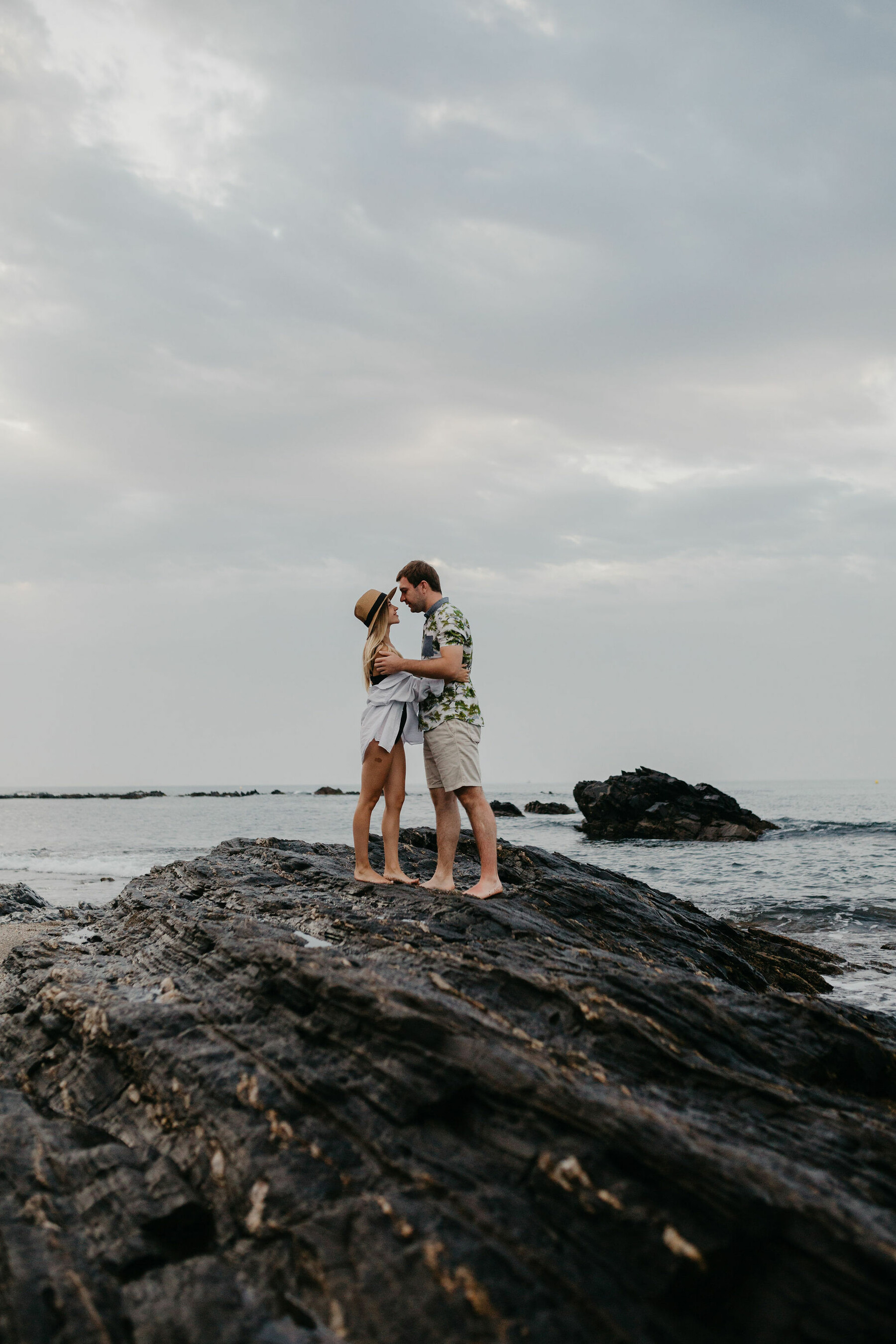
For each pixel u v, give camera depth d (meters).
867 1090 4.86
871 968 10.57
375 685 7.35
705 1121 3.81
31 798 140.00
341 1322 2.89
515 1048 4.13
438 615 6.95
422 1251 3.03
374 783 7.45
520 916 6.48
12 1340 2.76
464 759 6.95
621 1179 3.28
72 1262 3.17
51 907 14.75
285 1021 4.68
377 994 4.39
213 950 5.97
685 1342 2.83
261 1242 3.33
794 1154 3.63
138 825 46.44
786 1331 2.85
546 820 53.62
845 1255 2.92
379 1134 3.73
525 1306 2.84
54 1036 5.34
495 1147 3.58
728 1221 3.05
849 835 33.03
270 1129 3.84
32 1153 3.97
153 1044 4.64
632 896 8.54
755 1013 5.05
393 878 7.47
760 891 17.78
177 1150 3.95
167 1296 3.02
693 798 35.50
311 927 6.54
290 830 41.16
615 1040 4.46
